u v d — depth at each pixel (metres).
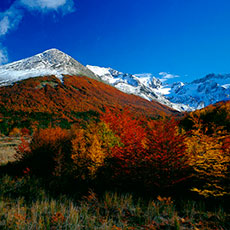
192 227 3.33
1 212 3.80
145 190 5.02
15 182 6.03
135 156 5.09
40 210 3.95
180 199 4.46
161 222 3.54
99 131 6.53
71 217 3.62
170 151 4.49
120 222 3.55
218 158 4.32
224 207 4.00
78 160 6.18
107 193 4.77
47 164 7.70
